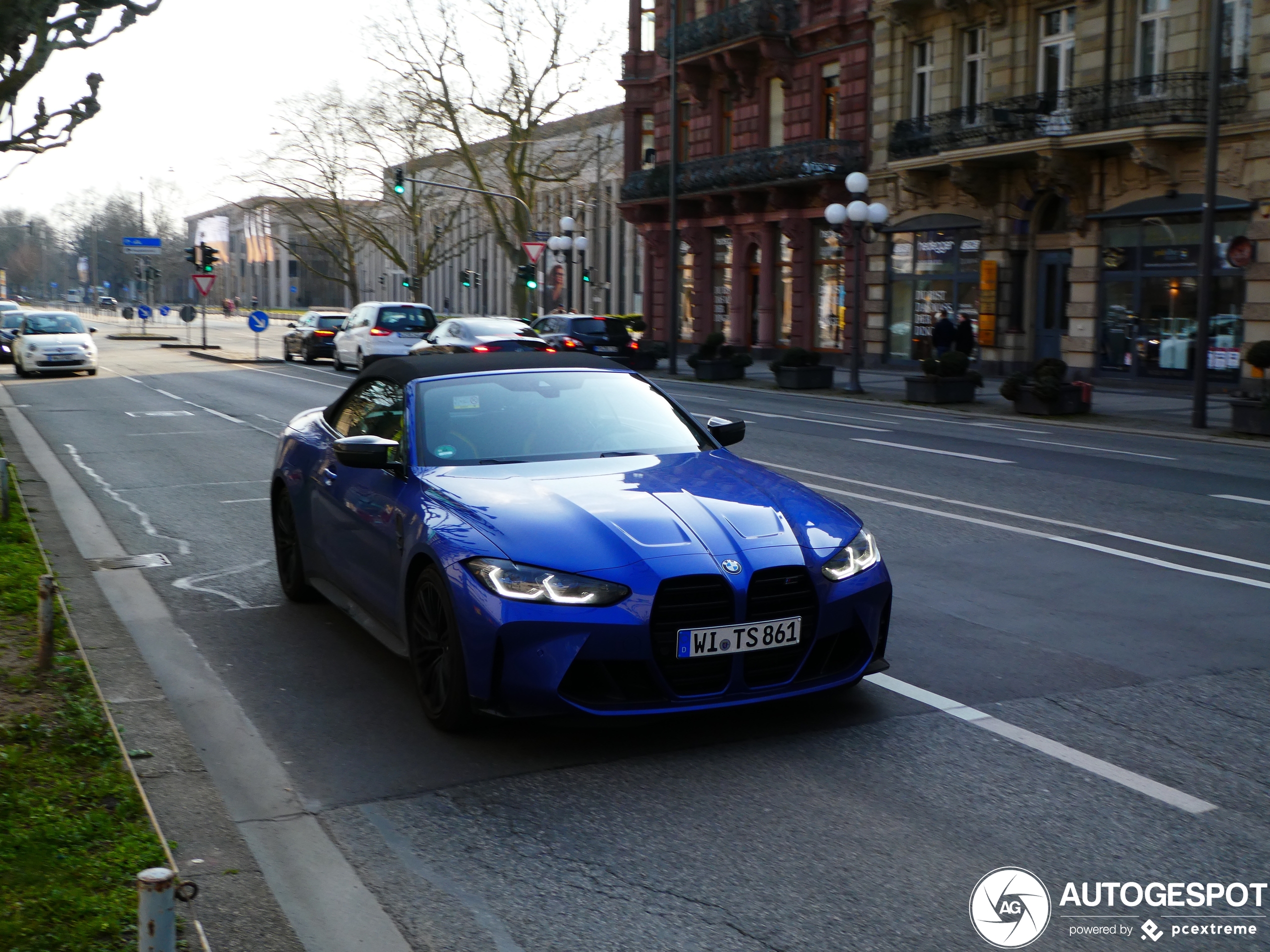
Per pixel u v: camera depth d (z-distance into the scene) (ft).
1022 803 13.83
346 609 20.36
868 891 11.76
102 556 28.63
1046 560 27.76
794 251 121.90
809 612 15.61
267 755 15.62
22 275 577.02
